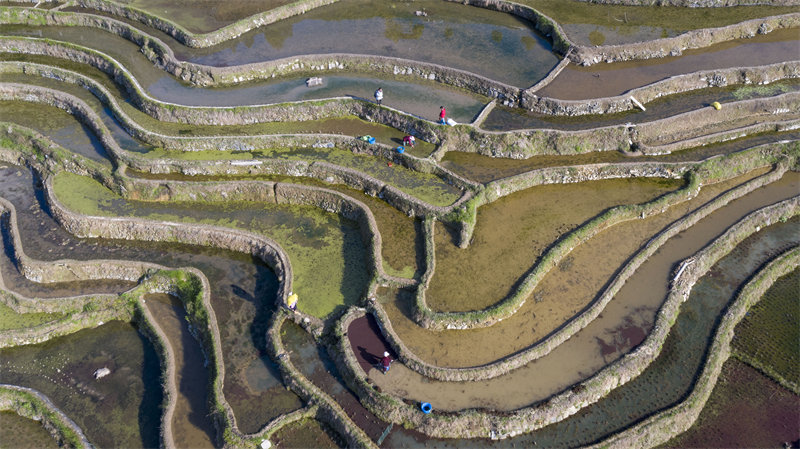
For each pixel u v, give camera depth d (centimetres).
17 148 4362
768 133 4209
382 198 3788
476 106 4309
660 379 2897
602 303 3139
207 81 4600
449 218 3531
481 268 3294
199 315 3212
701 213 3684
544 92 4284
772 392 2869
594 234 3550
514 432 2655
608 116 4184
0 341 3206
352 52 4812
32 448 2792
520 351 2912
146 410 2905
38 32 5381
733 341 3094
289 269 3375
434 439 2653
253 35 5122
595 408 2778
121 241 3712
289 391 2886
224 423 2717
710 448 2656
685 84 4438
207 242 3647
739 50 4797
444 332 3016
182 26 5122
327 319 3117
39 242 3700
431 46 4894
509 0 5428
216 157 4041
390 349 2959
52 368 3114
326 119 4322
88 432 2822
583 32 4928
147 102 4366
